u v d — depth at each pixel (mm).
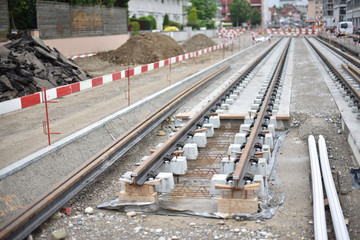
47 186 8203
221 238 6270
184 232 6539
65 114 13789
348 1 91750
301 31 76562
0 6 26125
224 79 22281
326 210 7000
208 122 12641
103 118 12789
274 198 7676
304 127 11602
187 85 19828
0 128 12062
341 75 18906
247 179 7410
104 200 7914
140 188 7512
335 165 9234
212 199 7805
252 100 15852
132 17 55719
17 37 25672
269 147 9602
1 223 6617
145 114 14070
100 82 14867
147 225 6844
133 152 10758
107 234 6508
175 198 7895
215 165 9641
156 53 30875
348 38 52688
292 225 6625
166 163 8688
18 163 8156
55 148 9266
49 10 29562
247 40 65750
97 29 36312
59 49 30672
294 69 25562
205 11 86375
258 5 170625
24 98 11180
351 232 6430
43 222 6770
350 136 10461
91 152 10234
